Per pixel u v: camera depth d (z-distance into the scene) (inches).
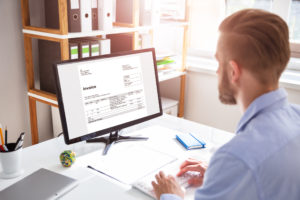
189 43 120.6
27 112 92.7
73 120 49.1
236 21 28.3
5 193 38.7
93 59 50.9
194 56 120.2
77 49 74.5
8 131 89.2
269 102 28.5
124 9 85.7
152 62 59.4
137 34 85.9
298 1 97.8
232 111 105.0
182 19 102.2
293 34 102.7
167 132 61.3
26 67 85.0
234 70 28.6
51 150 52.6
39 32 75.6
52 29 73.3
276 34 26.7
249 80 28.4
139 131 61.5
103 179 43.4
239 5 108.3
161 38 117.6
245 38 27.1
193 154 52.1
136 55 56.8
